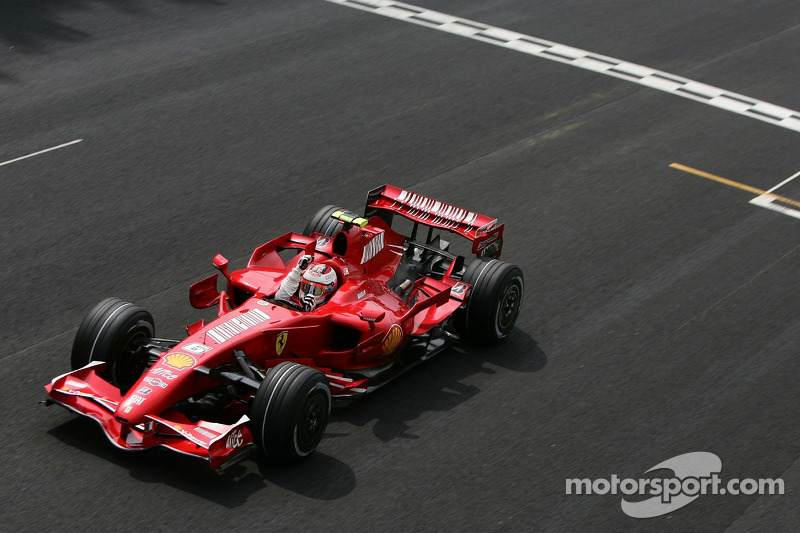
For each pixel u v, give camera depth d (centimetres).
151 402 2831
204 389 2988
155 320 3816
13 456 2955
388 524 2823
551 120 6388
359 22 8019
